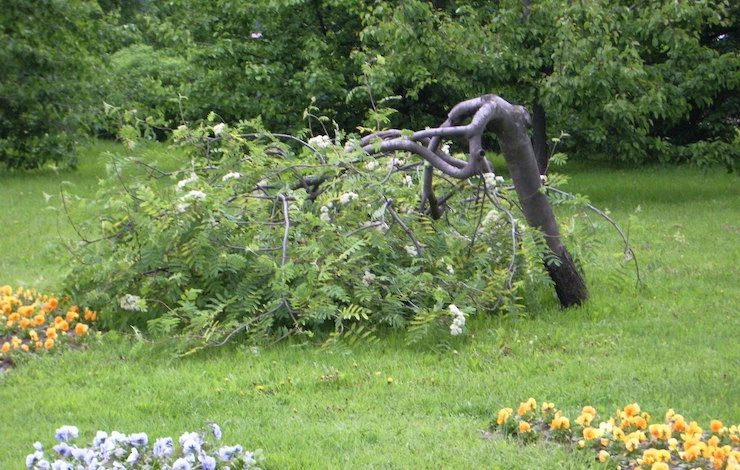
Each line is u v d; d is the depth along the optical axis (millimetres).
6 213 13164
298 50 16297
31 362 6125
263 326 6453
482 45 13578
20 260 9875
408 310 6938
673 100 13812
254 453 4379
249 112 16078
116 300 6855
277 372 5930
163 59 25438
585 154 20250
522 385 5648
